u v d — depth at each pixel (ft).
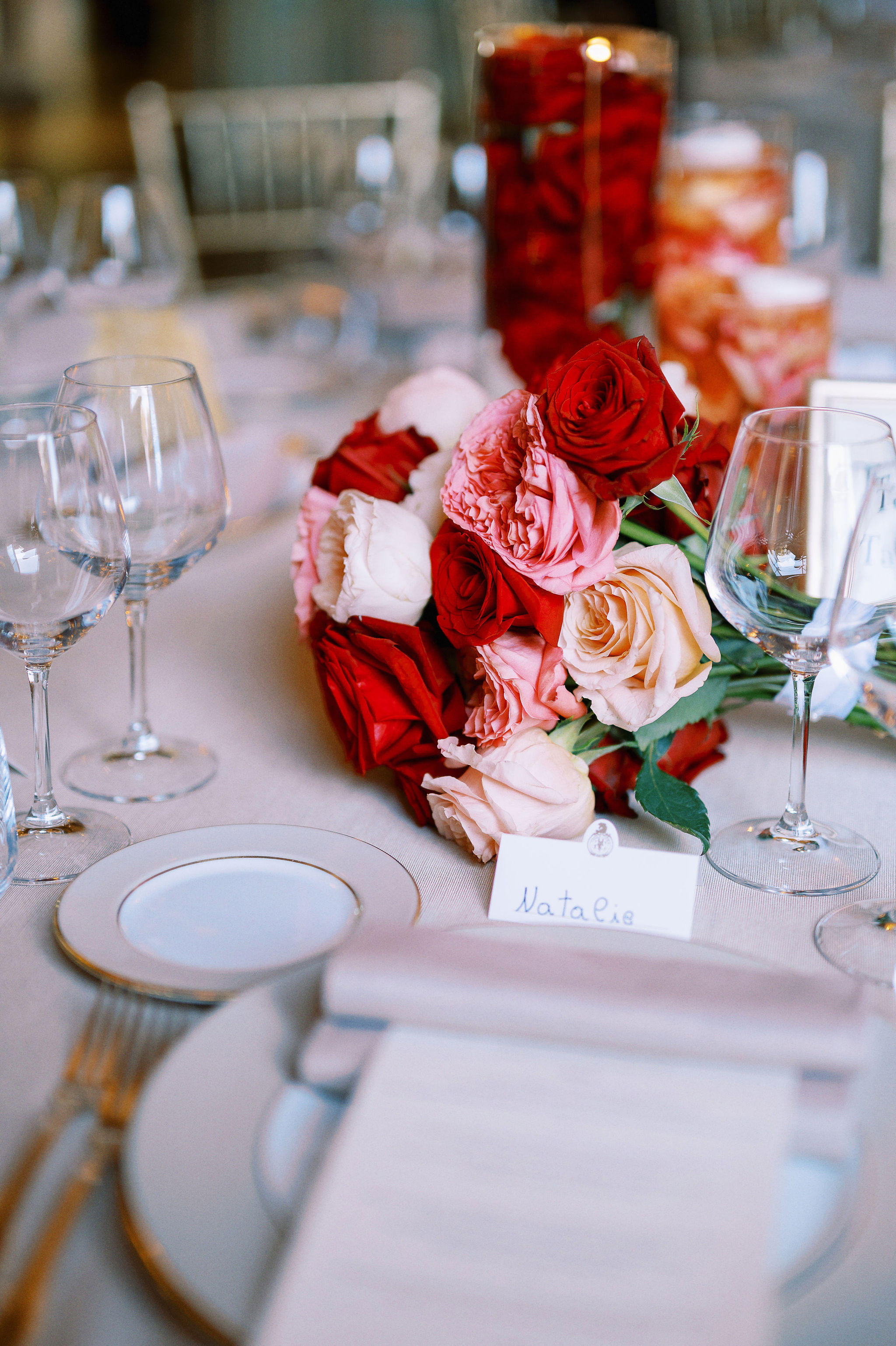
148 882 2.12
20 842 2.41
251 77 24.53
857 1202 1.40
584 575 2.21
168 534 2.70
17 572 2.23
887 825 2.55
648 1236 1.27
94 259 5.13
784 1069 1.48
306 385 5.05
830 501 2.14
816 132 10.49
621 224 3.79
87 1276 1.41
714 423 2.73
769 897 2.25
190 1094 1.54
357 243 6.36
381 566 2.36
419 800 2.45
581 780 2.28
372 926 1.68
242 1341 1.24
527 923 2.16
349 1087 1.53
